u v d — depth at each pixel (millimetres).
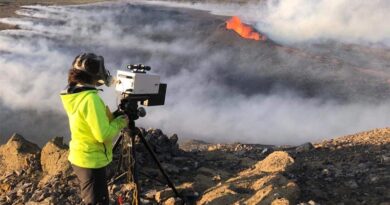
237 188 6719
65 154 7773
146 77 5289
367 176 7070
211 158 9219
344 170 7508
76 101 4527
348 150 9023
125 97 5277
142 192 6852
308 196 6457
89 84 4590
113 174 7234
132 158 5684
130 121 5418
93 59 4559
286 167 7445
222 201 6266
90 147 4762
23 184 7750
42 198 6758
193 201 6625
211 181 7441
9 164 8859
